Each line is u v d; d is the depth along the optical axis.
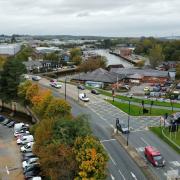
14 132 111.81
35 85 128.75
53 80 184.75
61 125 74.69
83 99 141.62
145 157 86.69
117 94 161.12
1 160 90.88
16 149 98.69
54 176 64.75
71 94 153.38
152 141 98.38
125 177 75.56
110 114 125.31
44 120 84.81
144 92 170.00
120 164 82.25
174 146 93.56
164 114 125.88
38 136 78.81
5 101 141.12
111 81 185.62
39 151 75.81
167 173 75.62
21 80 141.00
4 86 141.62
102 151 66.06
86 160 62.62
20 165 87.19
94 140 67.00
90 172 62.12
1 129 118.56
